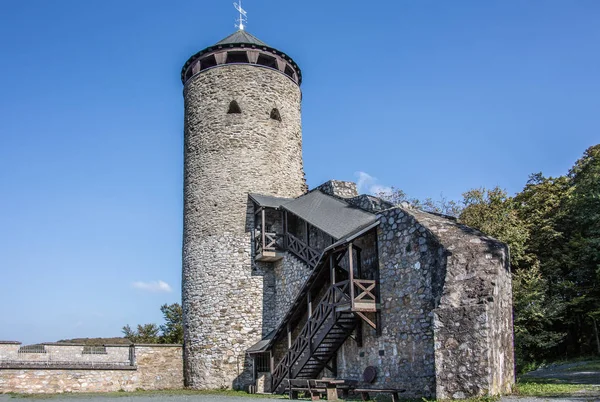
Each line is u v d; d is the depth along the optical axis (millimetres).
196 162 24906
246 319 22734
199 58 26078
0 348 21656
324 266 17266
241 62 25578
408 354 14250
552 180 32156
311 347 17078
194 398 17531
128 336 34656
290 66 26766
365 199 19391
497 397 10953
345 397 15570
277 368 19312
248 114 24844
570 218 28297
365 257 16500
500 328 12188
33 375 21266
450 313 11852
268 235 22484
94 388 21984
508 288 13164
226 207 23828
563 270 28031
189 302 23719
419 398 13578
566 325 28672
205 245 23734
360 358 16188
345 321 16312
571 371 21266
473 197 29906
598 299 25891
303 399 16188
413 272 14383
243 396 18172
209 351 22672
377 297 15422
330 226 17812
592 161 30531
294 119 26344
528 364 25953
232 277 23125
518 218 27484
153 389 22891
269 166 24656
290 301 21781
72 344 22828
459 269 12539
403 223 14945
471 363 11375
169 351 23672
